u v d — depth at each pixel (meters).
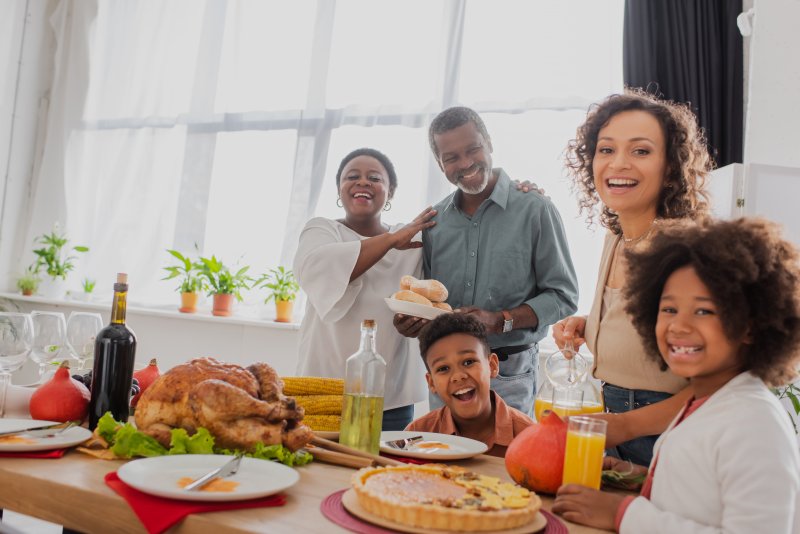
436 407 2.26
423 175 3.72
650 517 0.87
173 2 4.56
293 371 3.85
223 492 0.87
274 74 4.25
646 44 3.14
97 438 1.12
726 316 0.93
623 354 1.38
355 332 2.21
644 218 1.48
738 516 0.81
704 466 0.87
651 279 1.06
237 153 4.29
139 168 4.52
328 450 1.19
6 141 4.76
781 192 2.45
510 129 3.60
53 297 4.57
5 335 1.34
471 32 3.70
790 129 2.62
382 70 3.93
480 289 2.21
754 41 2.69
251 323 3.88
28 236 4.78
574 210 3.44
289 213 4.03
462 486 0.94
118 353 1.26
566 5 3.54
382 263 2.28
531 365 2.20
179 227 4.35
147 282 4.39
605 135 1.47
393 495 0.87
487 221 2.22
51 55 4.96
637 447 1.33
